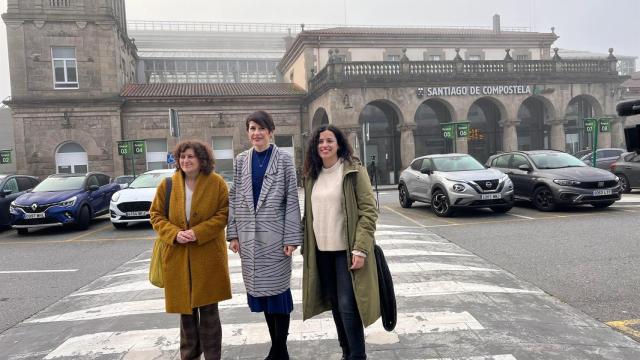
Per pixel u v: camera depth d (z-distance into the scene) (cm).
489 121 2986
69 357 385
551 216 1070
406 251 753
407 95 2539
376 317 308
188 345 339
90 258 837
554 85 2716
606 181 1088
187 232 320
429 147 2916
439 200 1170
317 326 432
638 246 714
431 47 3192
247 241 329
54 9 2544
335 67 2445
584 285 529
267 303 331
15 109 2541
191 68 4425
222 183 343
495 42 3284
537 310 451
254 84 3178
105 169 2638
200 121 2789
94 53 2612
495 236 865
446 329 407
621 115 328
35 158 2572
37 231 1226
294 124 2911
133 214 1158
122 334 431
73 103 2583
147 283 625
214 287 331
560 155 1238
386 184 2845
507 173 1270
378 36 3088
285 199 336
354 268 307
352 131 2455
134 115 2698
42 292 612
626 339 375
